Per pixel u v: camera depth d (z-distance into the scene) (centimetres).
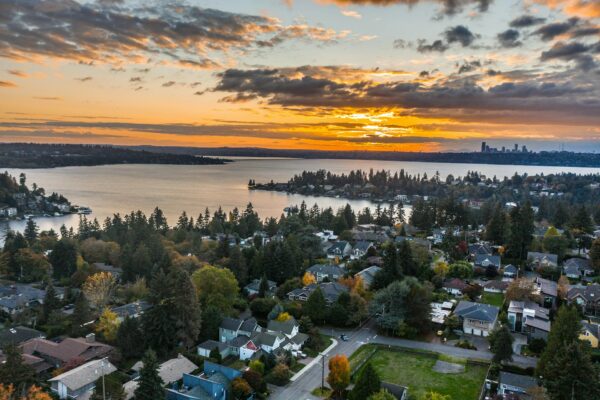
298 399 6444
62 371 6781
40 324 9156
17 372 6056
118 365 7312
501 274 12262
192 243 15638
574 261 12412
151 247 13750
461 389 6706
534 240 13962
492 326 8544
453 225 18312
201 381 6462
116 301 10394
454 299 10419
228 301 9269
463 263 12162
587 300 9538
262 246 14075
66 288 11131
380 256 13862
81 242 15425
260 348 7744
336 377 6481
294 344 7962
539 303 9638
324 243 15400
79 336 8406
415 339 8456
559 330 6475
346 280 10700
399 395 6103
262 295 10306
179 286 7844
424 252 12875
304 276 11275
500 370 7069
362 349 8019
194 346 8056
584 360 5619
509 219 15675
